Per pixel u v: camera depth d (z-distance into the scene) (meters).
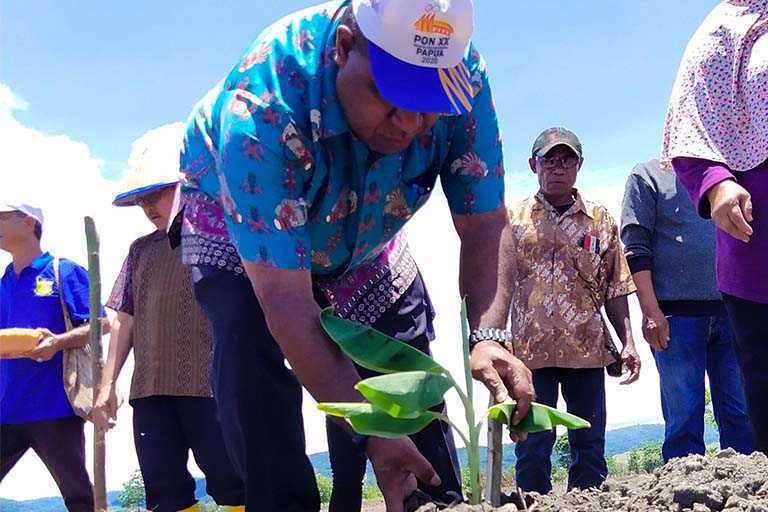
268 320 2.07
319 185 2.22
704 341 4.50
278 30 2.21
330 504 3.06
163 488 3.98
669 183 4.61
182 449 4.06
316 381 2.03
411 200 2.46
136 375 4.03
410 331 2.80
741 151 2.94
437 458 2.53
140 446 4.03
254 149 2.08
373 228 2.45
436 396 1.88
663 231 4.59
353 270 2.71
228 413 2.41
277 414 2.42
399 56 1.89
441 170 2.46
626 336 4.72
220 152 2.15
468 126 2.37
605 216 4.72
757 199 2.90
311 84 2.11
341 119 2.12
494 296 2.30
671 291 4.53
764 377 2.96
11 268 4.53
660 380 4.62
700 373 4.48
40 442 4.39
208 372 4.00
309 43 2.15
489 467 2.02
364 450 2.04
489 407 2.03
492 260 2.36
